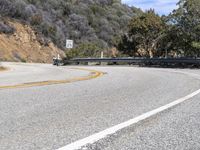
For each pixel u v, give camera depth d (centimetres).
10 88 1183
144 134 550
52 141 504
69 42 4734
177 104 841
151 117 680
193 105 829
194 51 3878
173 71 2234
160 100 907
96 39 7019
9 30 5744
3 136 533
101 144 491
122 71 2309
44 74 2083
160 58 3275
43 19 6544
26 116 687
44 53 5994
